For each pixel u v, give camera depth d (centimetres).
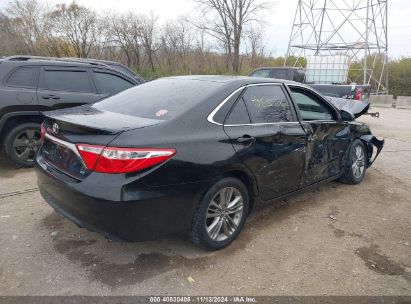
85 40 3397
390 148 827
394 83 2598
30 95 560
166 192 294
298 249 359
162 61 3272
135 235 290
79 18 3359
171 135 301
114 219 280
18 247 346
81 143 292
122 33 3198
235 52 3309
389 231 405
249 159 353
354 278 317
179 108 329
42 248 345
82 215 294
